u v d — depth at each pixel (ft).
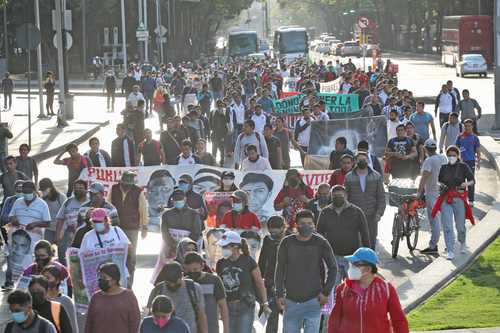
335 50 617.62
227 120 136.67
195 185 95.35
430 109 232.32
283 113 152.76
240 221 66.39
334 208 63.00
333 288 58.80
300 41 489.26
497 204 106.73
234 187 80.59
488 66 424.05
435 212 83.30
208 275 51.70
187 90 197.88
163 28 416.87
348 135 124.06
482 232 91.81
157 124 214.69
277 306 56.54
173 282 48.24
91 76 423.64
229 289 55.21
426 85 318.45
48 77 236.84
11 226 73.36
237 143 107.24
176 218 66.95
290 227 70.59
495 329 61.46
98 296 48.24
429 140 86.74
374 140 124.06
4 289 74.38
